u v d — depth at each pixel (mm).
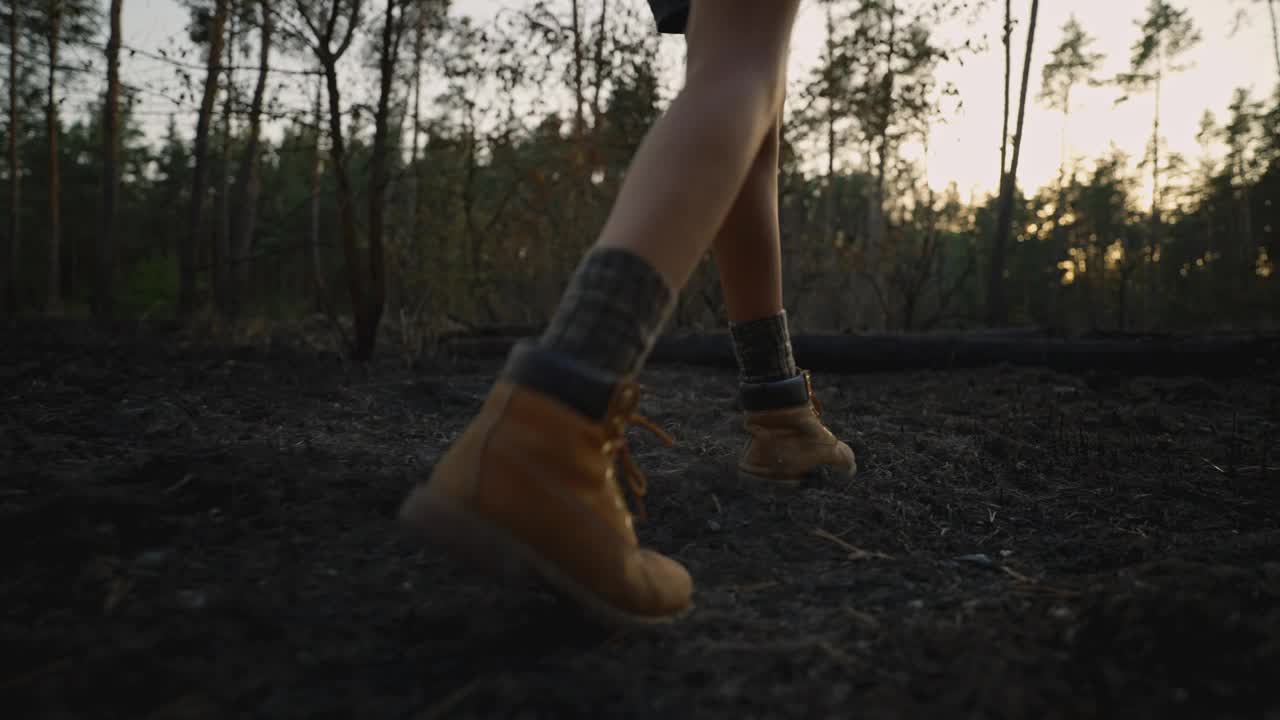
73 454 1612
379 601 942
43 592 899
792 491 1564
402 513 764
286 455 1592
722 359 4023
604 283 819
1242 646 755
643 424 867
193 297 6734
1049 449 2123
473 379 3184
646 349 855
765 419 1585
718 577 1133
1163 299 29344
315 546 1124
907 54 4805
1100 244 35844
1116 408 2713
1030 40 8648
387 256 4473
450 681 750
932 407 2752
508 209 4918
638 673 783
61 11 4145
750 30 939
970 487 1724
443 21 3822
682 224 836
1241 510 1583
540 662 800
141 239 31391
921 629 901
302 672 750
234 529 1161
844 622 947
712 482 1600
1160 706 691
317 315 6164
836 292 6957
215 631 813
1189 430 2393
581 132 4910
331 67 3410
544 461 776
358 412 2414
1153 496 1686
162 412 2156
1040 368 3662
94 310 8344
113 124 8414
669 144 864
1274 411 2682
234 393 2592
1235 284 27828
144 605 873
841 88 5125
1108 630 844
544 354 796
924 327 6984
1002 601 1014
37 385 2537
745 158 886
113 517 1151
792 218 6539
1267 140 34656
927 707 716
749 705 723
